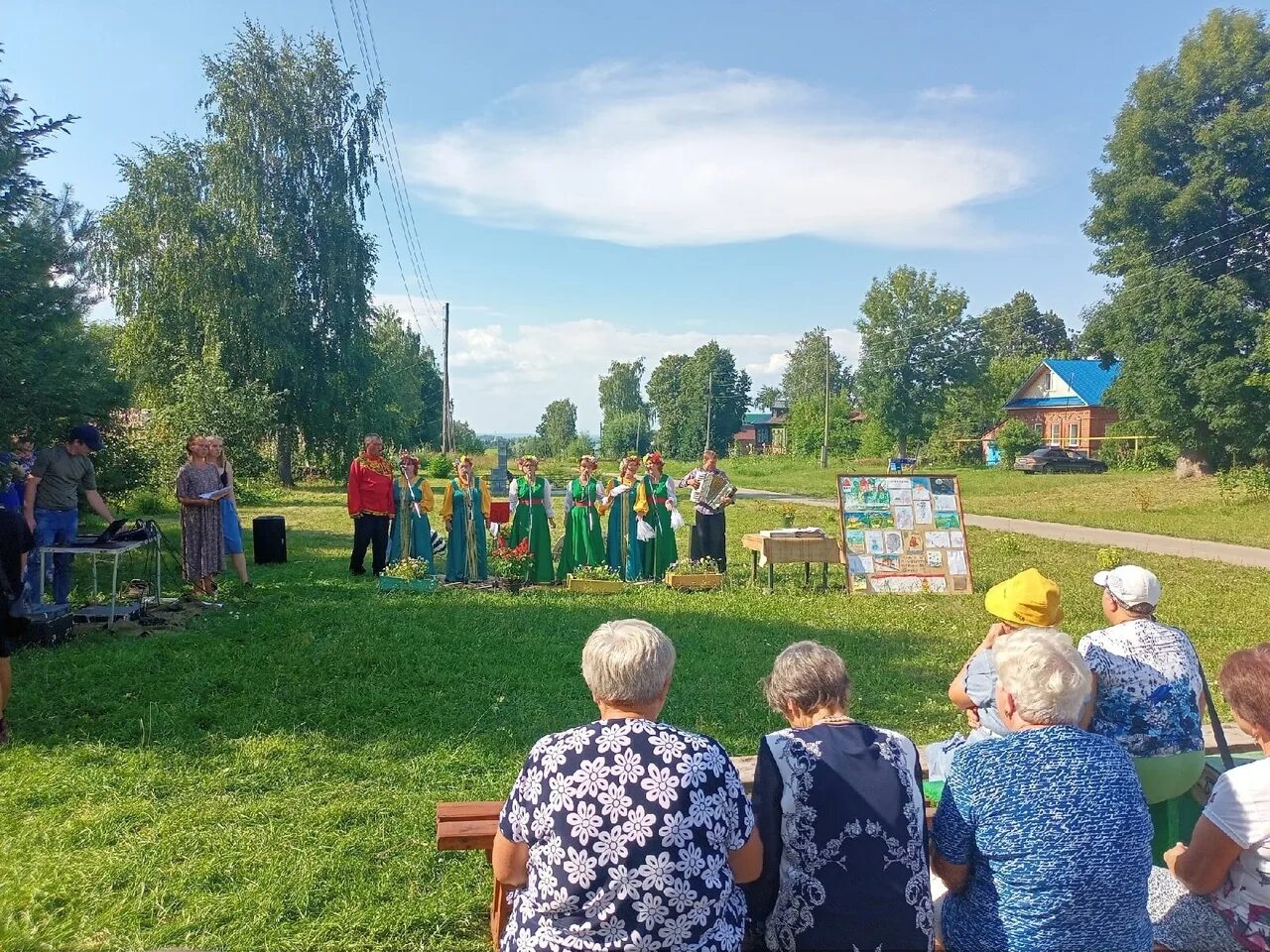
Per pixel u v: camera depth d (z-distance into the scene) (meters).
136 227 27.67
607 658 2.60
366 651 7.46
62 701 6.01
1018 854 2.52
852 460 58.12
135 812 4.44
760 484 40.75
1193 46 30.27
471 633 8.27
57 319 9.08
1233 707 2.79
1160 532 19.80
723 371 88.75
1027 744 2.61
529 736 5.68
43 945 3.35
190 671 6.78
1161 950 2.94
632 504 11.88
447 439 38.97
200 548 9.48
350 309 30.42
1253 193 29.52
